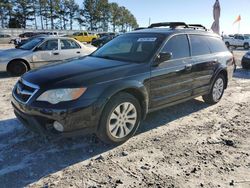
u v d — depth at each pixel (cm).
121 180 314
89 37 3878
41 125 354
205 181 314
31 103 351
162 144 407
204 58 538
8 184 305
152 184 307
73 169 336
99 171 332
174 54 474
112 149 388
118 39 526
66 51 1005
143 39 481
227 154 379
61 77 363
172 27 531
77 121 347
